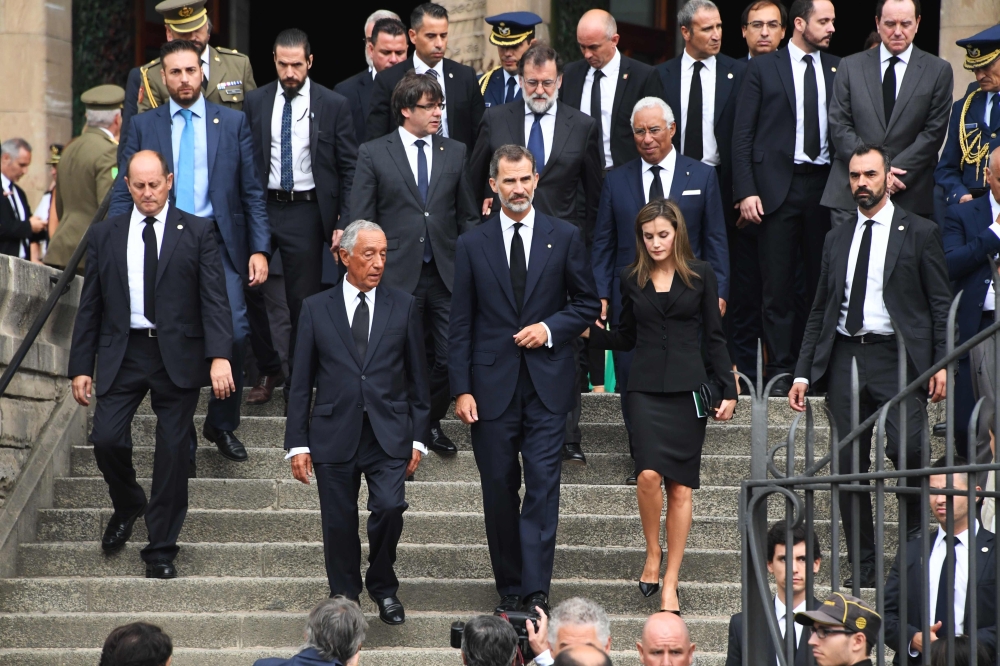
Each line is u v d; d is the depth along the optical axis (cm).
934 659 1791
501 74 3628
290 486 2942
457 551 2750
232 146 3006
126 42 4859
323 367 2570
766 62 3331
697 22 3403
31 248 4172
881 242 2594
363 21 6200
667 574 2547
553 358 2542
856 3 5834
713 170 2983
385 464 2538
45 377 3034
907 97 3103
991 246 2712
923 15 5572
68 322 3170
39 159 4619
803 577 2091
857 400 1753
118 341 2694
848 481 1723
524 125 3088
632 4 4912
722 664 2470
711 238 2964
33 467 2923
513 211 2567
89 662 2534
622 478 3017
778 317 3322
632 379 2586
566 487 2905
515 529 2542
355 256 2558
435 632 2566
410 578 2731
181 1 3362
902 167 3066
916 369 2544
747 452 3078
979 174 3058
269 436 3138
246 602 2669
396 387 2569
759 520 1741
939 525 2098
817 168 3297
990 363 2211
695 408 2553
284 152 3183
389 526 2509
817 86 3306
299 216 3191
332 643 1927
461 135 3362
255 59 6034
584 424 3114
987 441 2245
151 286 2702
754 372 3541
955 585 2048
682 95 3453
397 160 2984
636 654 2489
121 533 2767
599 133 3178
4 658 2536
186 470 2711
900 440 1738
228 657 2544
